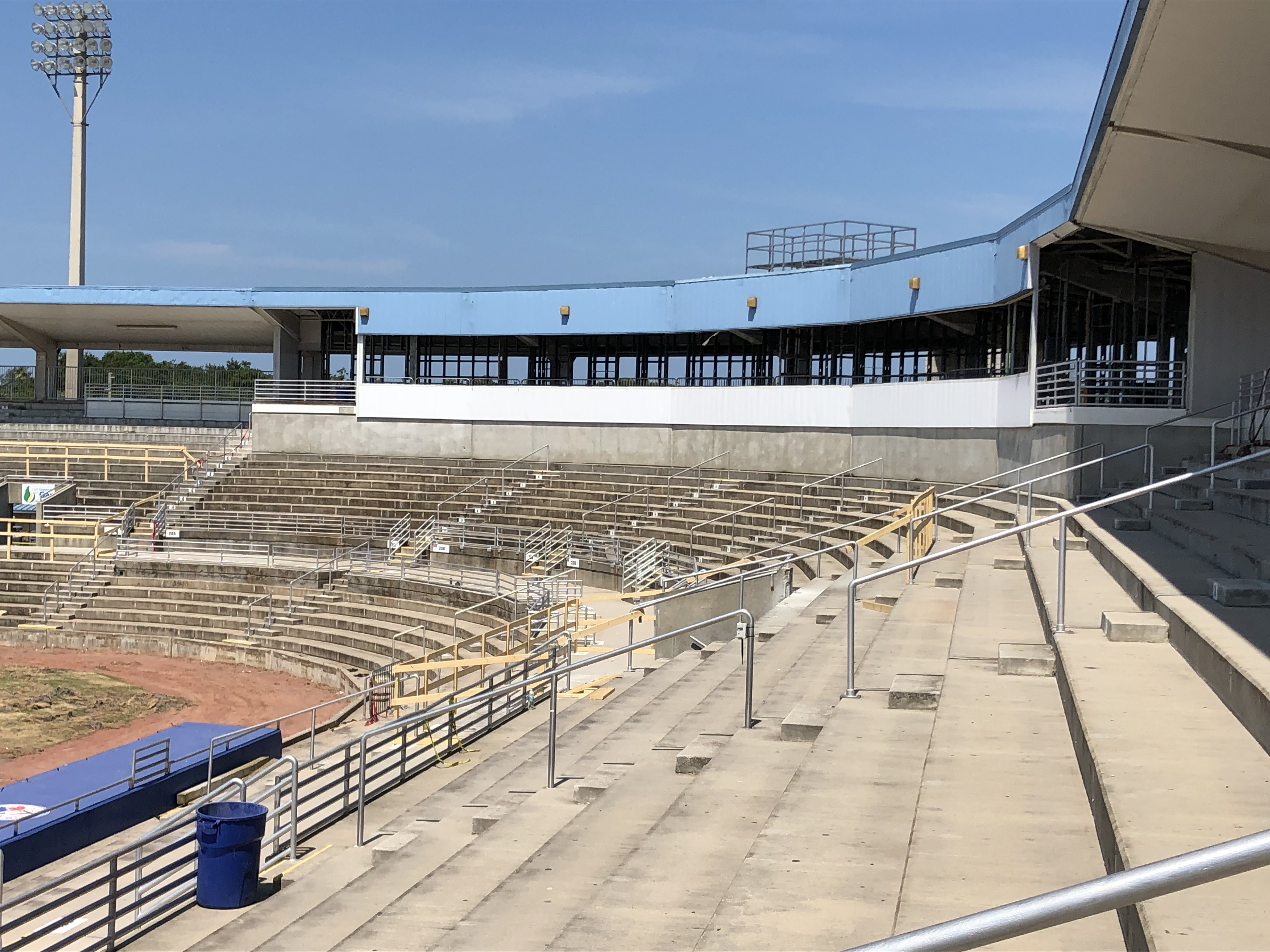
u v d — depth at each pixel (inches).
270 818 530.6
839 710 364.5
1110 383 976.9
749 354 1508.4
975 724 319.0
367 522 1440.7
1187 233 777.6
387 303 1653.5
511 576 1222.9
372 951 271.6
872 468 1278.3
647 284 1514.5
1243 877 168.6
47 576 1331.2
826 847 242.7
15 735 840.9
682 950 215.3
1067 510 381.4
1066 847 222.1
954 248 1150.3
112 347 2025.1
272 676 1080.8
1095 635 372.5
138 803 586.6
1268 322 855.1
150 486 1569.9
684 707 520.7
